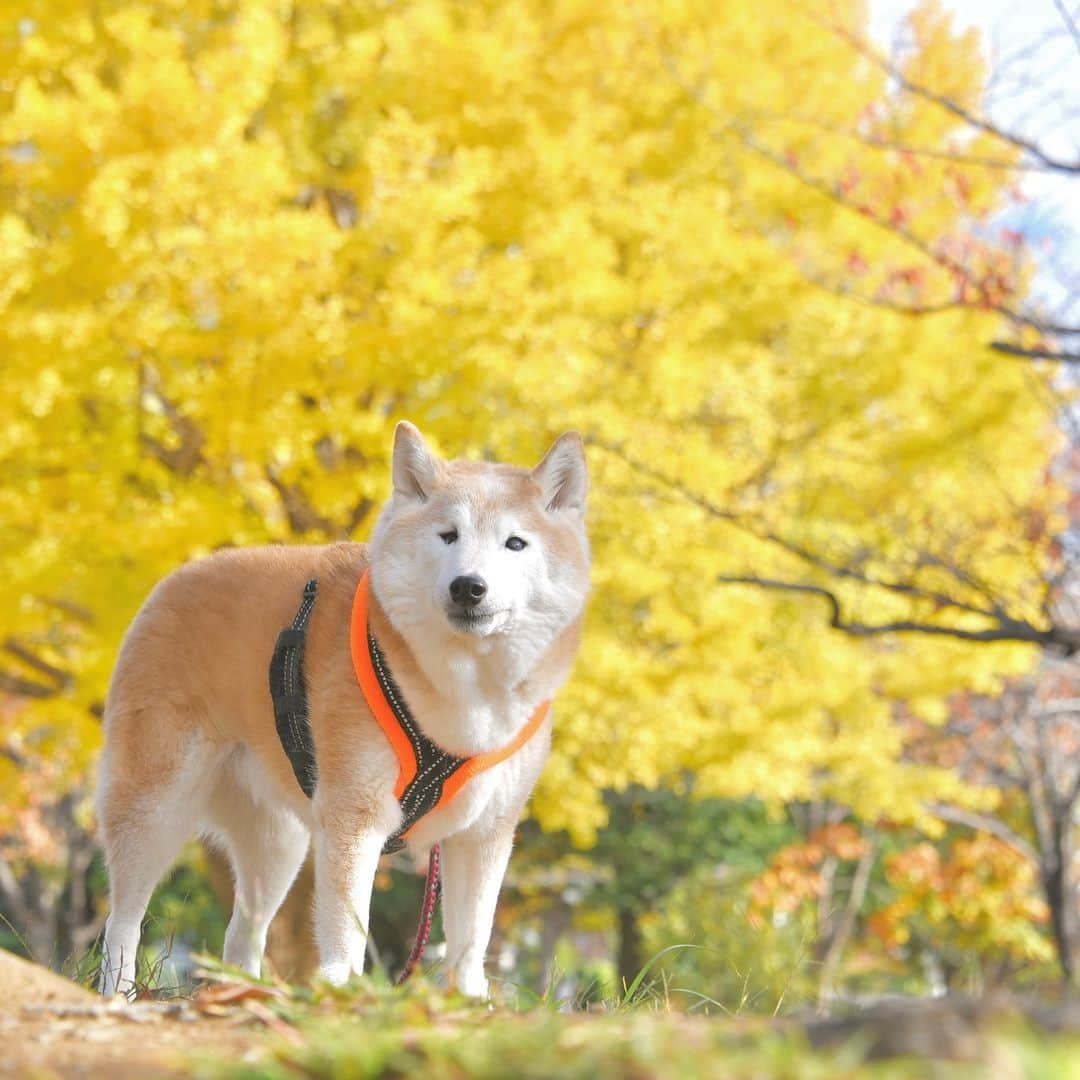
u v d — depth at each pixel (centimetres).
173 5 897
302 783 406
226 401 819
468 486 393
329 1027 236
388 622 387
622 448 867
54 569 827
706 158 1002
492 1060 205
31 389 775
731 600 931
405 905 1512
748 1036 214
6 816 1534
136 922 421
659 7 988
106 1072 223
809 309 973
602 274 884
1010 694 1293
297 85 914
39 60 870
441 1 939
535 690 397
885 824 1401
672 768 1040
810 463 980
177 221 809
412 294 824
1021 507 943
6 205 858
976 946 1550
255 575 430
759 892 1361
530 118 916
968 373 952
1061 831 1262
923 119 955
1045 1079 176
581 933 2383
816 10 955
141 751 424
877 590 970
